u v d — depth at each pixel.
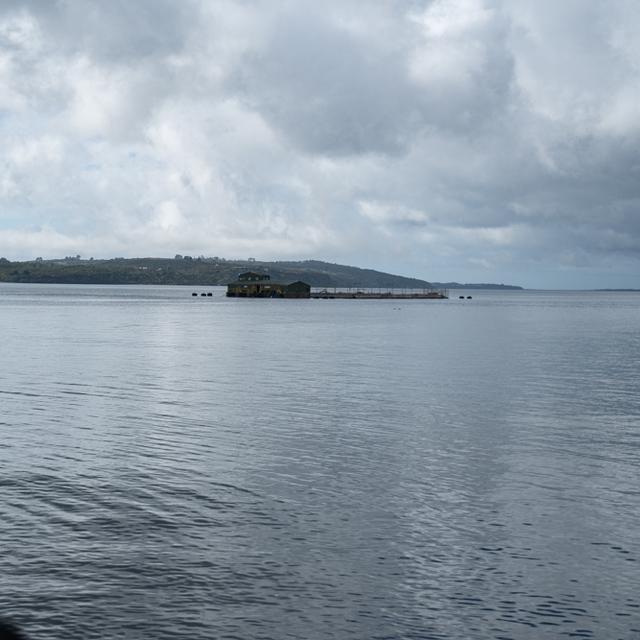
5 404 34.47
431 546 16.47
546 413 33.19
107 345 69.00
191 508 18.73
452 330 101.62
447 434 28.25
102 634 12.54
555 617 13.41
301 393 38.91
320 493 20.20
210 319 124.31
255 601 13.77
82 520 17.69
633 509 19.12
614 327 111.94
